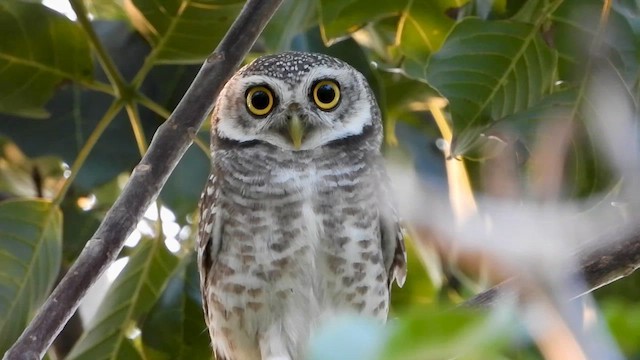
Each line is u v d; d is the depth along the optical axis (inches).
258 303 292.2
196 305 323.0
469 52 271.7
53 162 355.6
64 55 299.9
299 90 304.5
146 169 225.9
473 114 269.1
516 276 111.0
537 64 272.2
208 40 293.6
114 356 322.7
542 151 131.4
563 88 264.7
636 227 207.9
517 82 271.9
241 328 295.1
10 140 326.3
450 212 126.6
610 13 268.5
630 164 153.0
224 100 312.0
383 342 95.9
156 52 294.8
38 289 285.9
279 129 301.7
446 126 340.2
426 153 353.7
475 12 293.9
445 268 331.3
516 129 260.5
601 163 244.8
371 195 296.7
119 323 322.3
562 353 97.3
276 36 306.2
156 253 319.3
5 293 284.2
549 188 125.2
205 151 307.0
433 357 96.6
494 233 114.2
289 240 291.3
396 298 355.6
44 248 285.0
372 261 294.8
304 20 304.0
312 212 292.4
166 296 322.0
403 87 345.7
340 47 330.0
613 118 158.6
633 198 155.5
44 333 204.1
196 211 336.5
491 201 131.3
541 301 103.4
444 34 311.1
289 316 291.4
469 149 274.5
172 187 327.9
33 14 296.0
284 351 291.9
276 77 305.7
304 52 318.3
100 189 356.8
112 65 292.8
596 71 263.3
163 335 321.7
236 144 305.6
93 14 378.3
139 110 323.6
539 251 110.1
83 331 358.9
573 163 248.5
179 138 230.4
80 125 326.0
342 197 294.7
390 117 346.0
